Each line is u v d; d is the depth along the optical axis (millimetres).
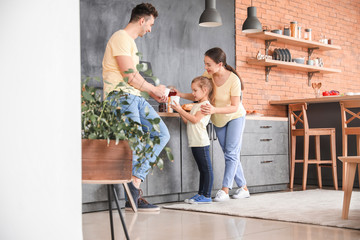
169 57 5602
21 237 1365
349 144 5902
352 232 2777
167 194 4328
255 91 6598
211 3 5387
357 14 8531
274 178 5426
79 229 1446
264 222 3166
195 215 3520
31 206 1377
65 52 1441
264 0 6812
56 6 1429
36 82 1393
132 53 3463
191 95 4531
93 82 4934
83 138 1864
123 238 2645
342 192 5027
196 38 5891
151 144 2014
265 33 6371
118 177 1819
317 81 7645
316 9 7715
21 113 1370
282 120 5566
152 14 3543
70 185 1435
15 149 1361
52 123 1413
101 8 5035
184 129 4410
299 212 3514
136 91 3395
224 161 4777
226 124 4406
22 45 1377
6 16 1362
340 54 8148
